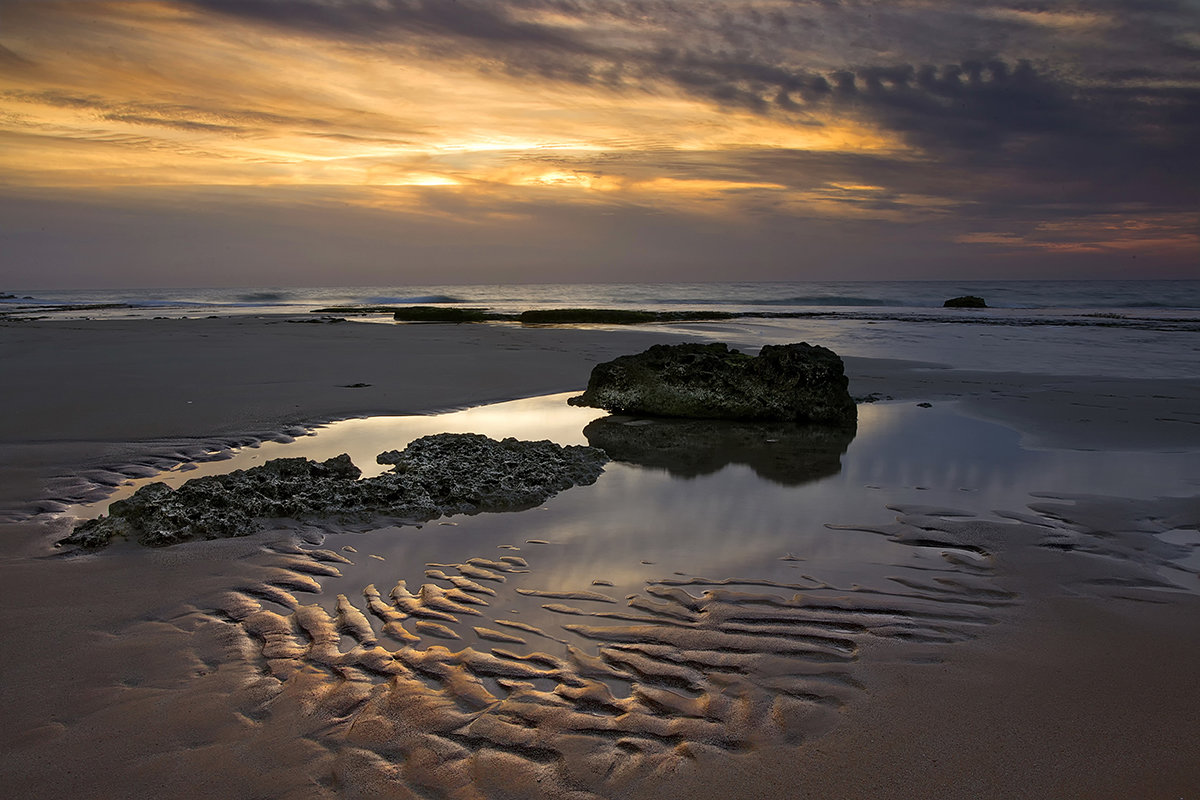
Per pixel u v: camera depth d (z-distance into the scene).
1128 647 3.59
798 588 4.24
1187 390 11.48
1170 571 4.54
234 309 39.28
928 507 5.76
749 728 2.92
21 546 4.77
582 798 2.54
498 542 4.93
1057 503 5.86
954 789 2.59
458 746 2.79
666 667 3.37
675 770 2.68
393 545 4.87
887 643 3.62
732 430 8.98
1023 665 3.42
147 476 6.41
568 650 3.51
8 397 9.58
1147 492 6.16
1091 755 2.77
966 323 27.22
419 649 3.51
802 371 9.49
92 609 3.88
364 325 24.41
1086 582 4.36
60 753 2.72
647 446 8.05
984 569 4.55
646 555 4.72
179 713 2.97
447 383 11.41
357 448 7.46
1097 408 10.04
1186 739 2.87
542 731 2.88
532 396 10.74
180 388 10.45
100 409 8.94
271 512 5.35
